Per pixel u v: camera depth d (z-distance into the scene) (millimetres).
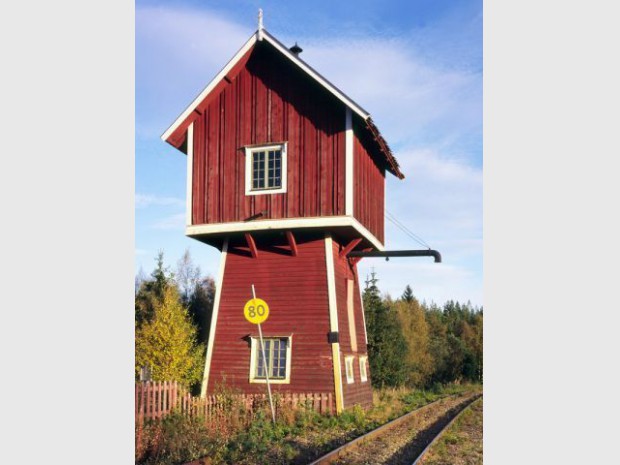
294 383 20359
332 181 19969
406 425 18938
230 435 15117
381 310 46281
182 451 12680
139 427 12812
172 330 29016
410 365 52156
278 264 21625
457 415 21359
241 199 20766
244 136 21109
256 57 21500
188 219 21219
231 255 22266
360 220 21281
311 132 20438
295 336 20781
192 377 29359
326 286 20891
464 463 12883
